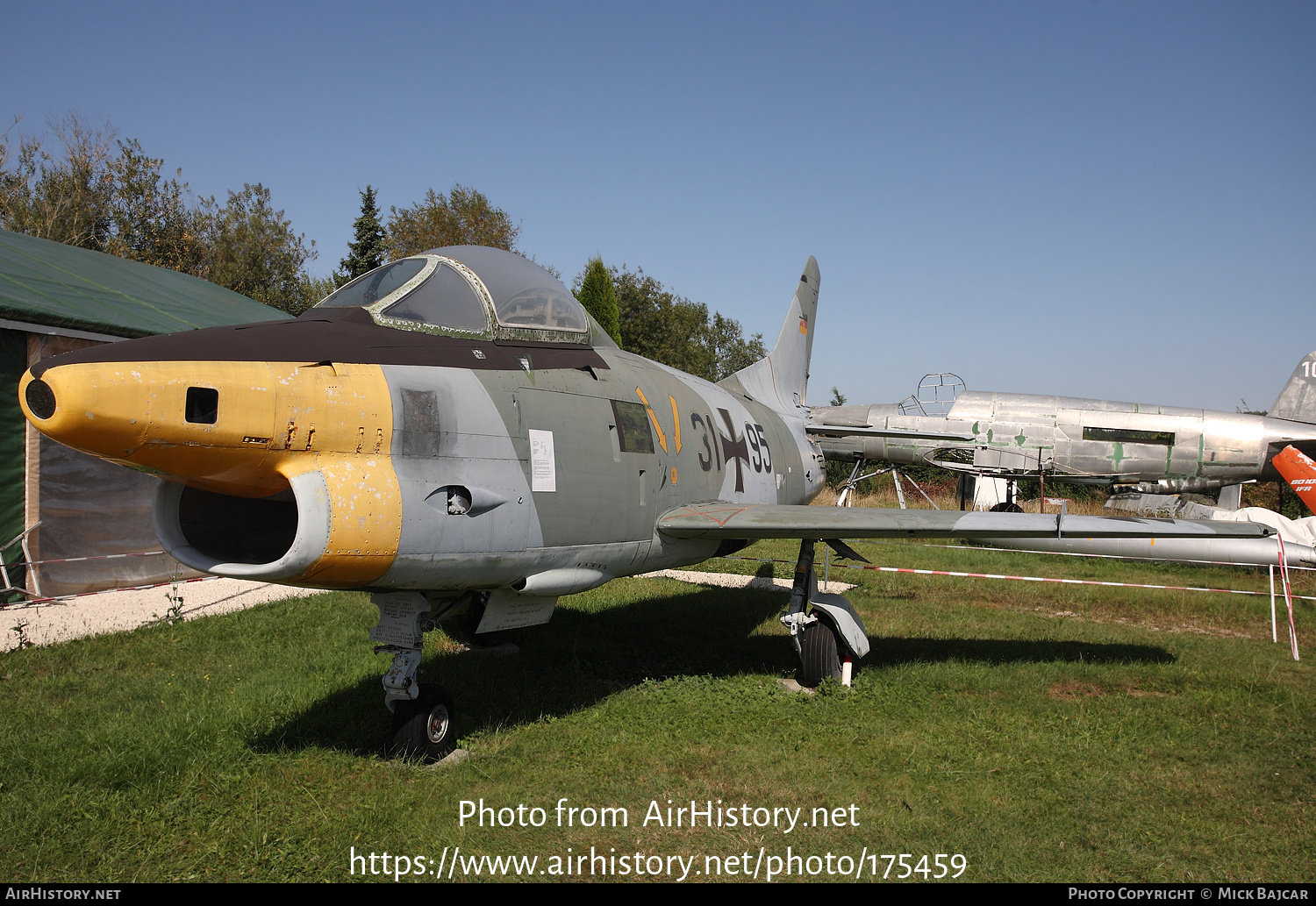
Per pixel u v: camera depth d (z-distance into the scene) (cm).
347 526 375
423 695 465
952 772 461
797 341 1150
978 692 638
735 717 550
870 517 608
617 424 549
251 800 398
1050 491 2206
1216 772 476
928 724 550
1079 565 1413
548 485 476
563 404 507
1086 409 1812
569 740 495
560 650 729
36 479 909
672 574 1229
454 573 430
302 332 407
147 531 1033
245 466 368
